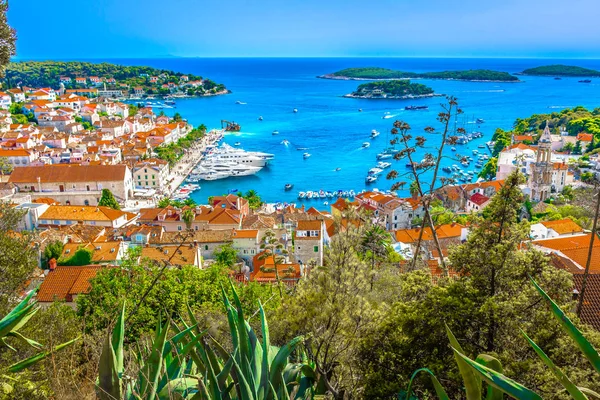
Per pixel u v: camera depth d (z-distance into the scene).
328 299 19.28
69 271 46.56
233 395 12.91
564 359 18.12
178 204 110.56
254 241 77.12
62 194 115.56
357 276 19.91
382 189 143.75
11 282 22.53
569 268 45.78
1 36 23.33
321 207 130.25
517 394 8.70
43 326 21.45
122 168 121.38
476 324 20.42
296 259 72.50
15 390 15.10
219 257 70.88
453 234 75.38
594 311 31.91
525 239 21.28
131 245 72.88
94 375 14.82
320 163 175.88
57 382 13.80
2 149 145.75
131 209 115.38
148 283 35.56
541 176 115.12
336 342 19.78
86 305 34.34
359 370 21.05
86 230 77.62
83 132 196.75
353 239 20.58
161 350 12.24
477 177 156.62
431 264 50.84
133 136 193.12
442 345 20.36
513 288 20.47
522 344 19.23
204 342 13.55
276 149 199.62
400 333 20.88
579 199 104.69
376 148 198.75
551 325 18.67
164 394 12.31
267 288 39.69
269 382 12.95
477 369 9.09
